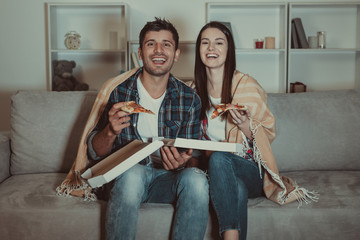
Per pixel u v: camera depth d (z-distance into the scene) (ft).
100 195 5.18
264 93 5.76
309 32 12.13
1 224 4.74
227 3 11.23
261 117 5.49
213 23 5.73
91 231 4.75
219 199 4.53
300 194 4.90
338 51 12.11
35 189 5.34
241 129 5.30
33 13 12.10
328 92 6.50
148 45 5.25
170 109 5.50
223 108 4.92
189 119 5.57
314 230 4.77
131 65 11.65
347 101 6.31
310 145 6.09
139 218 4.70
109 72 12.23
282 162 6.09
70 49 11.51
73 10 12.07
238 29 12.12
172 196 4.88
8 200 4.96
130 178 4.61
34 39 12.18
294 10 12.07
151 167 5.37
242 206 4.64
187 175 4.65
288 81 11.33
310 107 6.24
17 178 5.89
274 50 11.24
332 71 12.24
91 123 5.34
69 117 6.11
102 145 5.01
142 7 12.01
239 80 5.72
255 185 5.14
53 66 11.63
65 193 5.23
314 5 11.46
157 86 5.38
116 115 4.56
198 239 4.44
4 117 12.37
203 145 4.43
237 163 4.94
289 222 4.75
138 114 5.38
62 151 6.06
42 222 4.74
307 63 12.23
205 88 5.92
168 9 12.01
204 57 5.68
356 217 4.74
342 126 6.14
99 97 5.44
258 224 4.77
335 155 6.09
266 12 12.03
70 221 4.74
